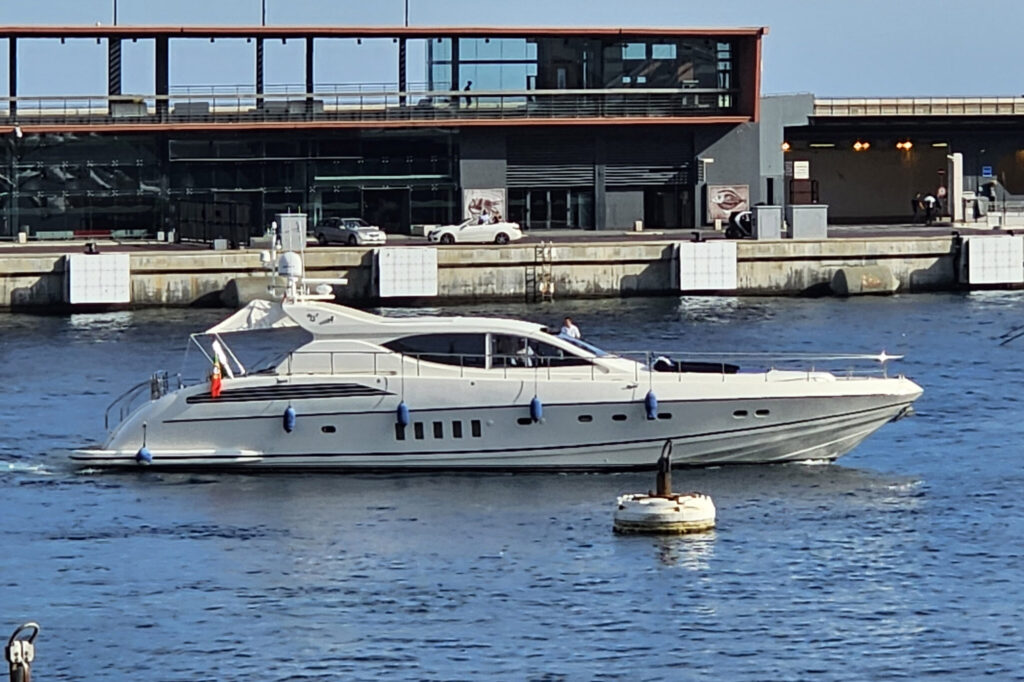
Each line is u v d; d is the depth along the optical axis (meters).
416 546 96.12
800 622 86.44
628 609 87.88
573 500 102.94
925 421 125.62
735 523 99.44
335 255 190.88
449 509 101.69
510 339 106.62
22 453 115.31
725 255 197.00
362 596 89.81
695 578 91.62
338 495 104.38
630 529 97.75
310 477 107.56
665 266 197.88
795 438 107.62
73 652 83.81
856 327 173.00
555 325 174.12
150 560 94.75
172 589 90.88
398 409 106.25
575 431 106.25
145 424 108.44
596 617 87.06
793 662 82.31
